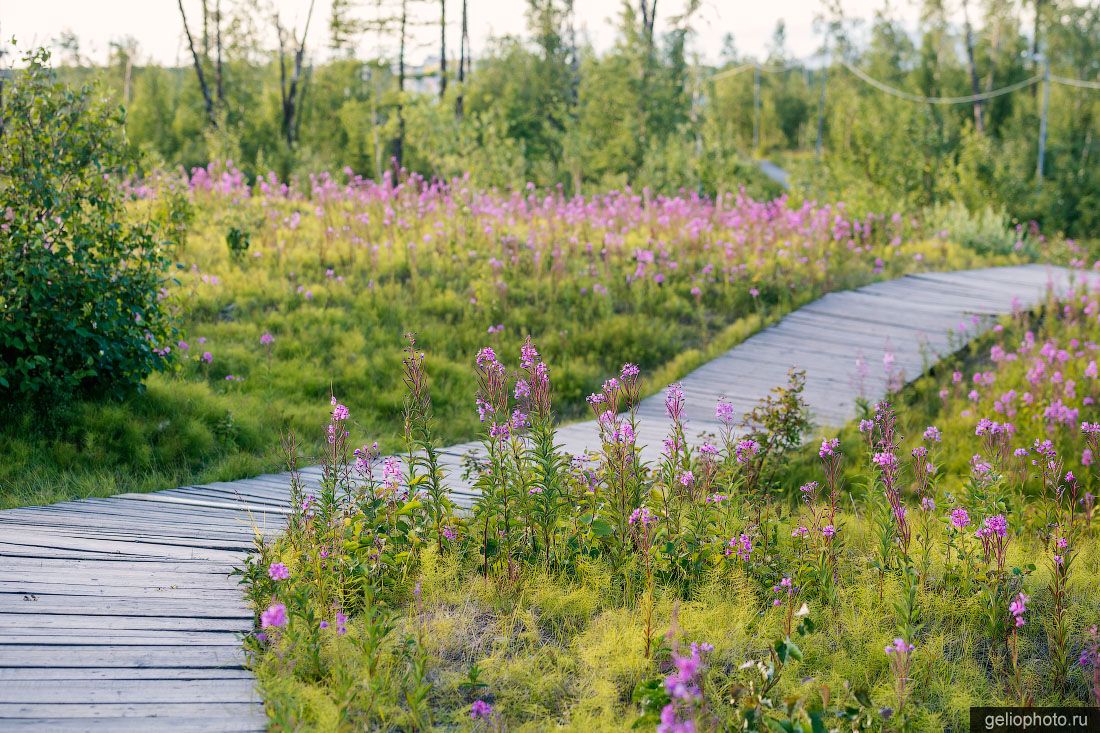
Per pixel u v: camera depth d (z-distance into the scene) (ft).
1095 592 17.28
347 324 42.19
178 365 34.42
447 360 40.16
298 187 78.79
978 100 161.99
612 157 117.60
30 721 11.60
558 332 43.75
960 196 98.37
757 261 53.42
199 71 118.42
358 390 37.32
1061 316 48.67
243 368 37.37
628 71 120.98
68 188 30.01
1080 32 170.40
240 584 16.79
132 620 14.90
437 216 57.98
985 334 45.09
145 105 147.84
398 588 16.10
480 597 15.96
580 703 12.82
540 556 17.12
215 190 62.23
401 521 17.51
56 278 28.71
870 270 59.00
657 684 12.53
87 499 23.71
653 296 48.49
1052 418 31.37
